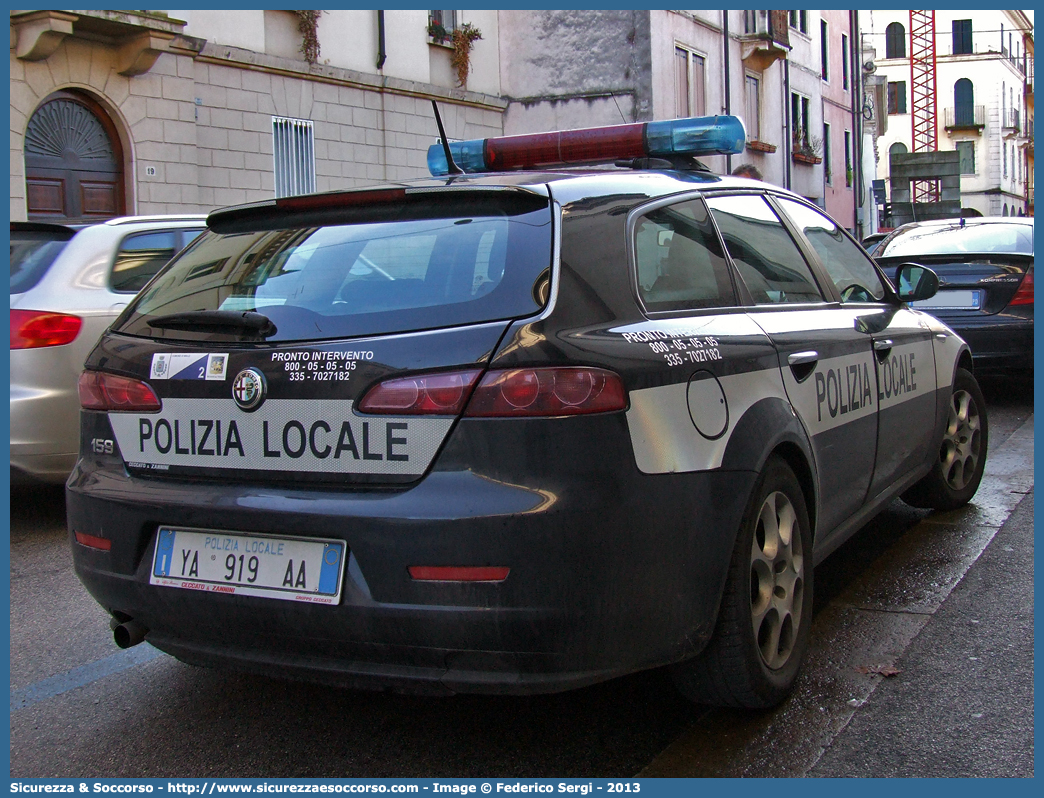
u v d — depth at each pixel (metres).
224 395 2.66
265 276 2.84
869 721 2.93
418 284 2.60
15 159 12.64
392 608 2.40
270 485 2.59
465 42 20.30
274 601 2.53
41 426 5.12
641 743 2.85
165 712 3.17
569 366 2.40
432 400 2.41
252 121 15.97
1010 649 3.42
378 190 2.85
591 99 22.61
